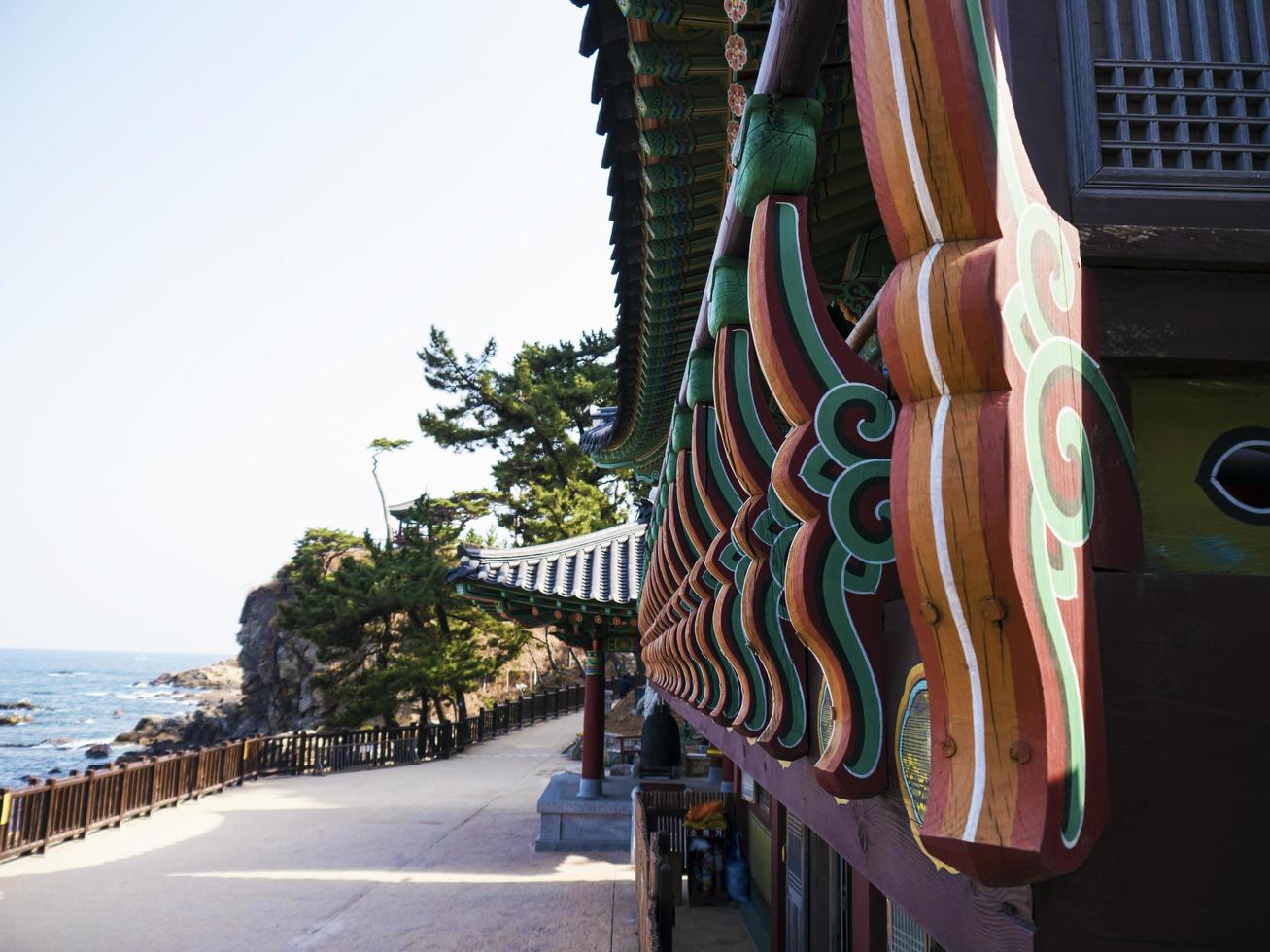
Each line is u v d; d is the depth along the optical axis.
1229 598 1.23
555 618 13.44
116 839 13.33
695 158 3.61
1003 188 1.13
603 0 2.96
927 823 1.10
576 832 12.55
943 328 1.09
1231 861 1.14
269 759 20.31
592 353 34.16
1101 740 1.14
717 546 2.86
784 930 6.67
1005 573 1.04
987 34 1.15
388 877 10.97
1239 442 1.42
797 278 1.80
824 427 1.70
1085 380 1.29
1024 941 1.12
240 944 8.43
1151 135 1.53
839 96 3.12
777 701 2.29
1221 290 1.39
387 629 24.77
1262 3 1.61
